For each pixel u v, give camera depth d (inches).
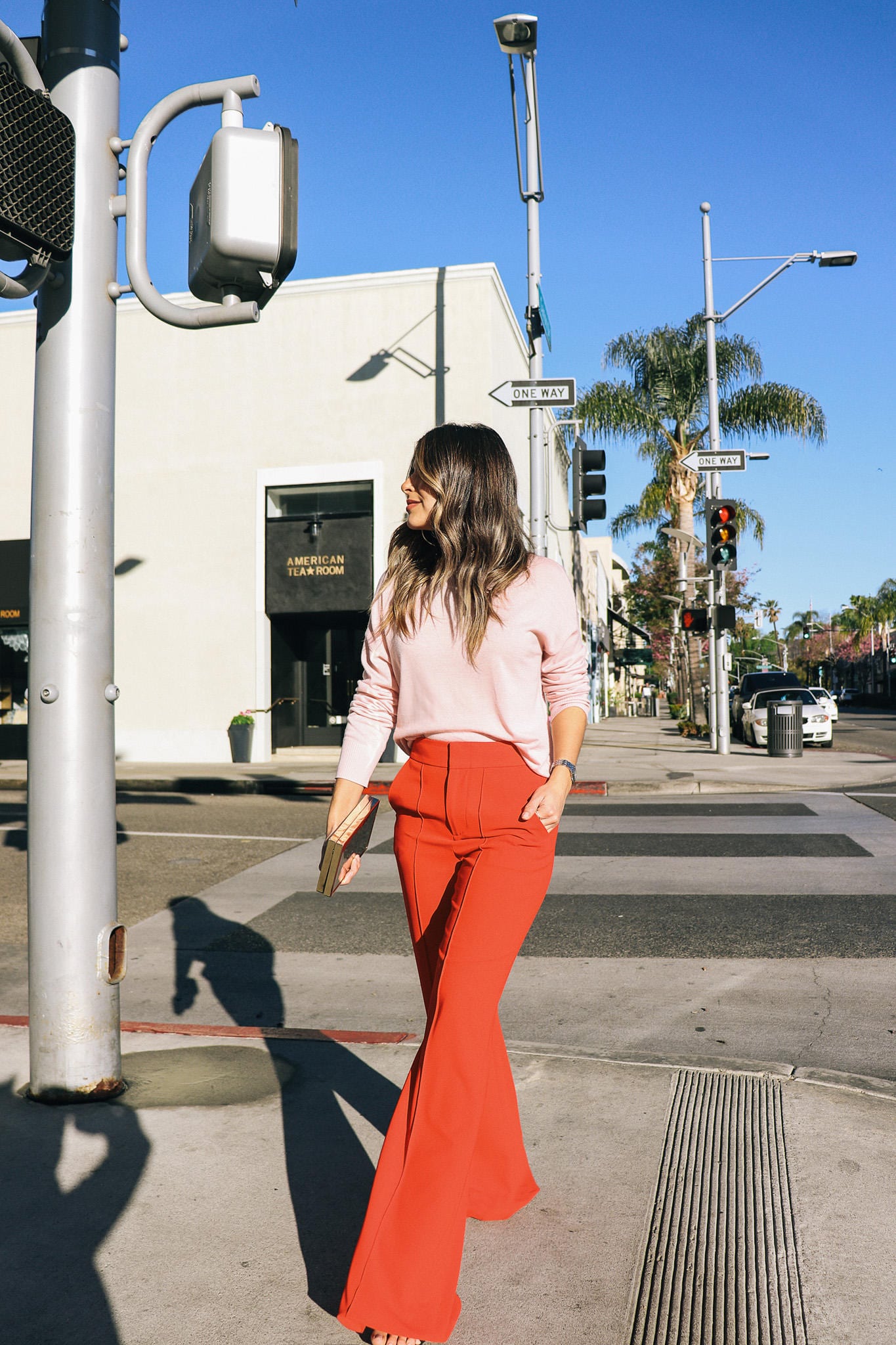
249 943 239.5
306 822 434.0
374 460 683.4
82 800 126.0
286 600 697.6
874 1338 80.4
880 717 1884.8
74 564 124.9
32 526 126.6
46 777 125.6
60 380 125.4
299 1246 93.7
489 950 81.1
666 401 1151.6
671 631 1957.4
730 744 894.4
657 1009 184.9
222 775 607.2
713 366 834.2
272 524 701.3
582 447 535.5
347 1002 193.8
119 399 724.0
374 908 273.9
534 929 245.8
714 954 221.8
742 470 712.4
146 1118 121.3
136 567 719.1
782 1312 83.7
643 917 255.4
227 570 705.6
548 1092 131.0
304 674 751.1
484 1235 95.7
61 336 125.6
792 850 339.6
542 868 85.4
